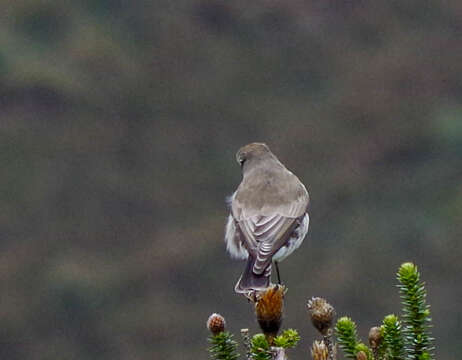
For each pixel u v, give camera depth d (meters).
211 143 48.81
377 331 5.60
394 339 5.55
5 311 38.53
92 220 44.25
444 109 48.12
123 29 50.91
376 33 52.25
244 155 8.42
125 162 47.25
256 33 52.72
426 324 5.55
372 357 5.57
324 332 5.59
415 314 5.54
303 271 38.47
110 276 39.78
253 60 51.91
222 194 46.38
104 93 48.44
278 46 52.38
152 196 45.47
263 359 5.49
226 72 51.44
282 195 7.97
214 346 5.61
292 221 7.85
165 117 49.16
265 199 7.95
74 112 47.06
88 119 47.28
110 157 47.03
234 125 49.69
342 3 52.66
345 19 52.44
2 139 45.41
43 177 45.16
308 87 51.16
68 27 49.16
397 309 37.12
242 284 7.33
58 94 47.06
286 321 36.09
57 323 38.56
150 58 50.66
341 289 37.75
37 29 48.81
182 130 48.97
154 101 49.28
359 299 37.53
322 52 51.97
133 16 51.16
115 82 48.97
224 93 50.72
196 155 48.25
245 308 38.00
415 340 5.52
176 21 52.22
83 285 39.25
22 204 44.19
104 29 50.44
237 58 51.88
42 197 44.47
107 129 47.62
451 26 52.03
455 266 39.12
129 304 38.72
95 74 48.62
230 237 8.01
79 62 48.34
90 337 38.22
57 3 48.97
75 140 46.28
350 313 37.16
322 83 51.28
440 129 46.44
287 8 52.53
